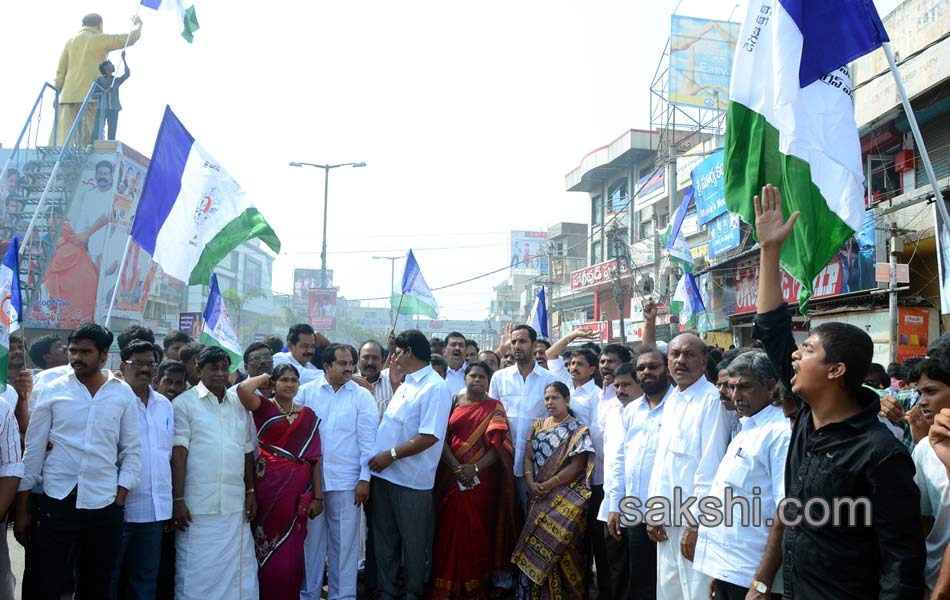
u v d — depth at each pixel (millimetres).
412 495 5234
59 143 17406
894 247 11562
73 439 4188
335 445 5395
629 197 30703
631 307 26469
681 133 28141
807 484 2568
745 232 16578
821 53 4004
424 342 5559
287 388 4934
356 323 63844
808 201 3857
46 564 4105
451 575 5316
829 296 13367
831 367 2582
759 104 4062
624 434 4832
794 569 2604
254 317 52375
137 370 4555
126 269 18781
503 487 5637
